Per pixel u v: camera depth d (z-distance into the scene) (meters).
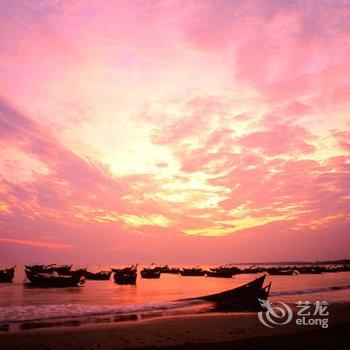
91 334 17.91
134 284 73.50
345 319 22.84
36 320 23.73
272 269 129.75
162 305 33.38
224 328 19.70
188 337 17.28
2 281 73.94
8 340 16.56
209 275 119.88
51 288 58.88
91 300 39.84
